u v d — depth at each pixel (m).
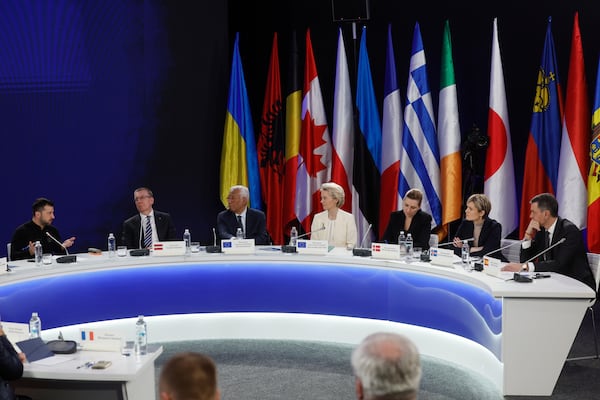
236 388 4.68
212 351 5.58
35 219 6.04
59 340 3.63
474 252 5.90
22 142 6.87
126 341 3.67
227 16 7.71
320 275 5.87
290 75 7.48
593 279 5.06
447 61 7.02
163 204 7.50
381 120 7.83
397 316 5.63
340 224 6.25
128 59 7.27
